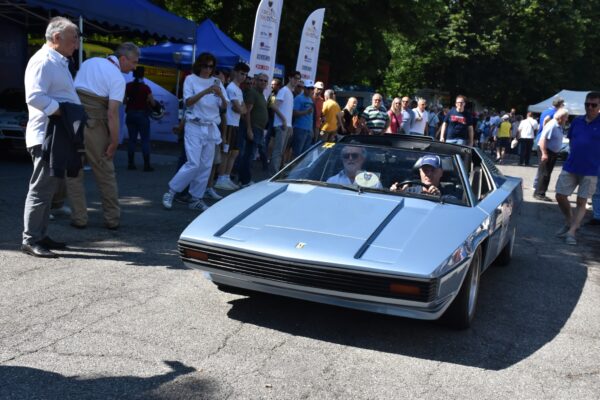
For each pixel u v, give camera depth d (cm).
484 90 4212
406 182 486
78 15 909
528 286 569
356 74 2472
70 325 373
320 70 2302
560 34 4231
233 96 880
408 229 398
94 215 686
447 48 3978
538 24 4200
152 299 432
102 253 536
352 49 2394
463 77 4131
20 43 1374
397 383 331
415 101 1719
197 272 503
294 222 404
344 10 2036
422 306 352
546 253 723
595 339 433
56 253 523
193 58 1226
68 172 489
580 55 4297
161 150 1533
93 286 448
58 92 488
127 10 1008
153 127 1675
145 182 956
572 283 592
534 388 340
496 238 498
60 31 483
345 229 394
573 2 4334
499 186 571
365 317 429
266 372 330
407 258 360
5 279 448
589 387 348
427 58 4038
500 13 4041
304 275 363
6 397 282
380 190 474
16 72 1380
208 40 1644
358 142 569
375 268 350
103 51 1847
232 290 455
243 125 941
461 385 335
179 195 815
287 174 521
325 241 376
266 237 384
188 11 2330
